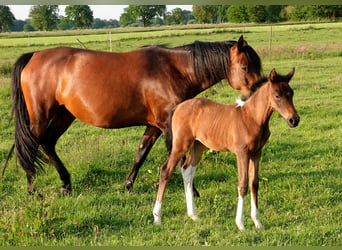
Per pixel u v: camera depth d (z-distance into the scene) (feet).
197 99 16.30
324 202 17.58
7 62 61.62
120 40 112.16
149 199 18.52
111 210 16.85
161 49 18.94
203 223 15.99
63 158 23.06
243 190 14.93
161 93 18.17
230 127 15.08
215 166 21.89
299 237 14.39
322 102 35.40
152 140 19.61
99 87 18.12
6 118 32.83
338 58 62.13
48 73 18.67
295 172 21.16
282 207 17.17
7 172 21.62
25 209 15.31
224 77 18.81
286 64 56.95
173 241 14.25
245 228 15.40
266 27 143.23
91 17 237.45
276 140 26.37
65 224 15.35
